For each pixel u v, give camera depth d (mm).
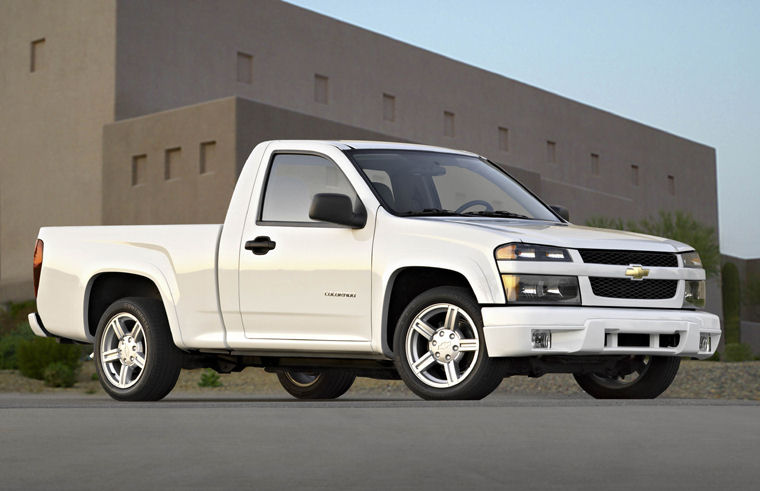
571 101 50719
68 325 8727
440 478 3281
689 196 58812
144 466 3531
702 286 7836
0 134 35250
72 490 3025
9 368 22500
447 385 7137
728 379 14570
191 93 33719
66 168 33031
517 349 6875
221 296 7922
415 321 7277
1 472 3385
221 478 3268
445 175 8195
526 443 4238
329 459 3717
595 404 6426
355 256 7438
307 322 7605
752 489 3088
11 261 34469
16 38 34969
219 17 34750
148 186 30016
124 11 32125
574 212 47656
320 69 38406
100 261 8523
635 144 54719
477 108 45406
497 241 7043
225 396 14102
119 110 31812
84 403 7004
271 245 7734
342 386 9883
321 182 7820
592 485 3154
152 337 8234
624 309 7266
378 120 40688
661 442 4312
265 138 28750
